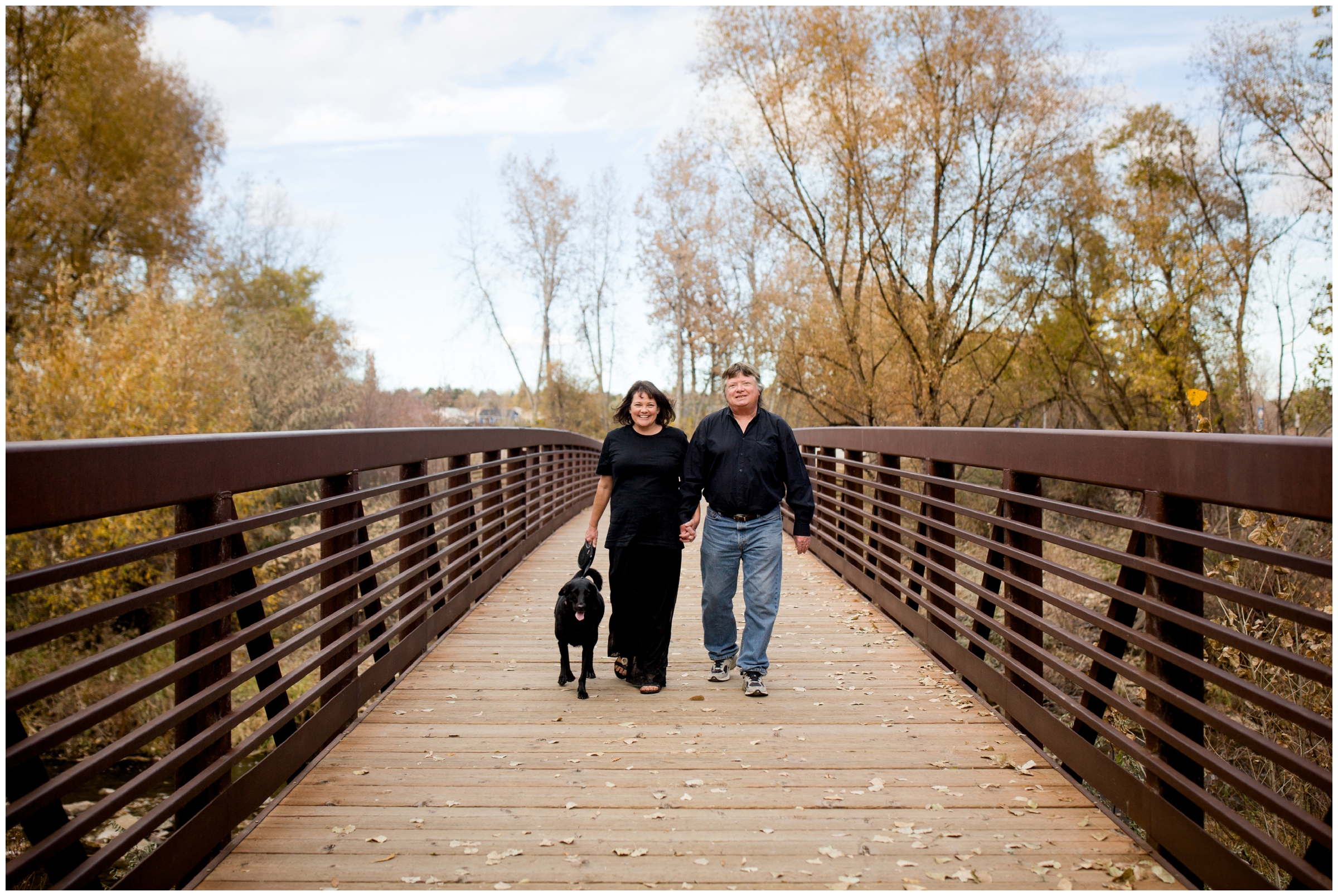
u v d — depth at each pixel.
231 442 2.90
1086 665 8.98
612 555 4.50
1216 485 2.45
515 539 8.70
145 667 12.79
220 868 2.64
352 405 27.56
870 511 7.86
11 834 7.65
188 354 16.30
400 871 2.64
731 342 32.94
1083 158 19.53
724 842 2.85
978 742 3.80
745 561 4.57
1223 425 20.30
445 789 3.26
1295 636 5.75
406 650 4.93
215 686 2.69
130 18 23.47
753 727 3.99
